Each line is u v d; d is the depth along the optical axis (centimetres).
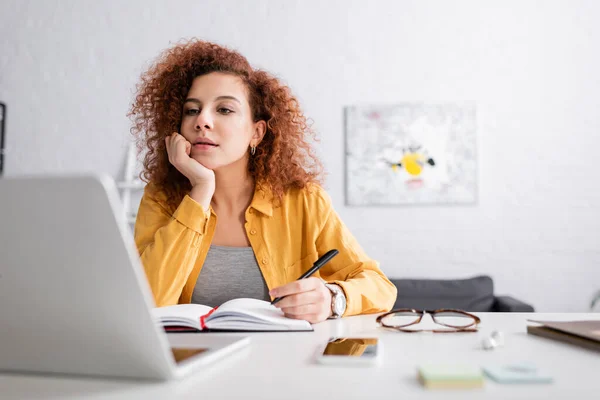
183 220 111
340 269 129
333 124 308
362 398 41
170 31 320
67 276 43
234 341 65
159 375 47
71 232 41
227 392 43
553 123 297
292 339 72
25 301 45
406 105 303
